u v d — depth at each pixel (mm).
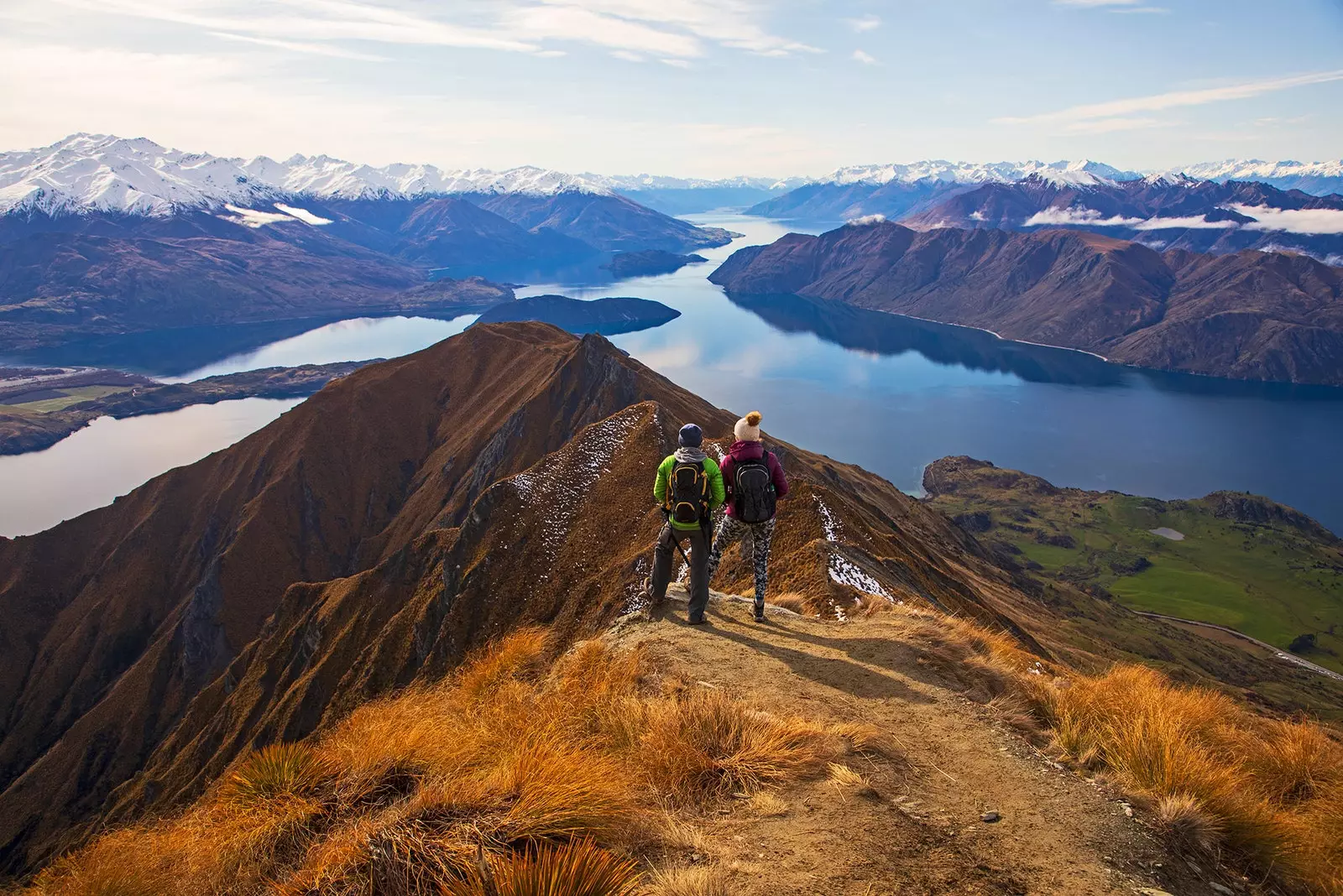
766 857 5035
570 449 77938
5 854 111688
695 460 10336
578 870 4383
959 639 10156
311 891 4750
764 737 6512
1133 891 5043
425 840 4766
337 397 179375
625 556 58094
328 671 84562
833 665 8953
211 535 161500
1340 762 7906
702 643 9703
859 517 48156
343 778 6203
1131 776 6527
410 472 174250
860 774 6211
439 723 7508
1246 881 5609
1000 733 7340
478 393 182375
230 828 5855
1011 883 4953
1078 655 59156
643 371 149750
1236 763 7762
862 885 4789
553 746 6102
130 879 5547
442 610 72812
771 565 26531
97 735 124875
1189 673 89000
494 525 72375
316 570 154375
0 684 142500
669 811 5602
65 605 157625
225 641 137750
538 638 11391
